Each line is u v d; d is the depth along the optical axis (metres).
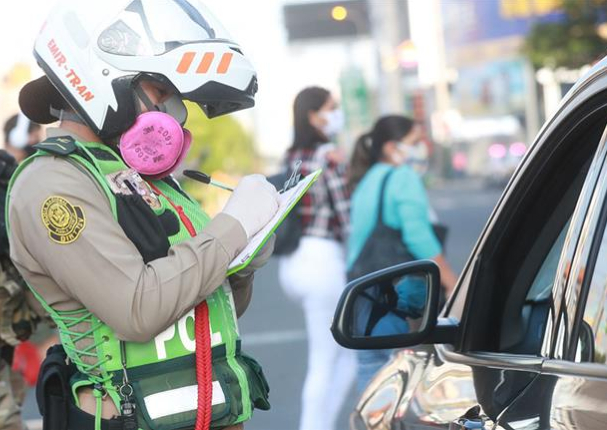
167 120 3.17
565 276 2.88
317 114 7.86
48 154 3.09
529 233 3.43
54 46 3.19
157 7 3.17
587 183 2.87
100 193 3.06
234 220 3.09
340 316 3.33
